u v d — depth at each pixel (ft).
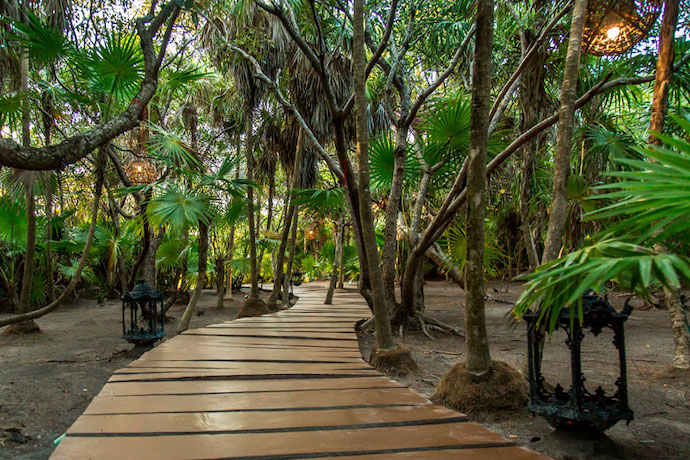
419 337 17.89
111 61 14.40
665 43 11.71
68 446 6.41
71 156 8.39
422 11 19.70
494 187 32.60
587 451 6.61
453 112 14.79
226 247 38.37
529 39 15.30
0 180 21.08
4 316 28.22
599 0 12.28
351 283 59.26
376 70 28.89
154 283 25.35
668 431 7.49
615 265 3.44
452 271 25.14
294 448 6.36
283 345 14.74
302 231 55.47
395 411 8.04
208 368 11.41
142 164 29.37
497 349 15.47
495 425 7.86
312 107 26.35
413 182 21.33
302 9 19.84
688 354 11.49
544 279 4.31
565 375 11.45
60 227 32.32
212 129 37.01
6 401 10.73
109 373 13.52
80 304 35.63
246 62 24.88
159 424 7.36
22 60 17.93
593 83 16.74
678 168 3.35
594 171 17.99
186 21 24.81
